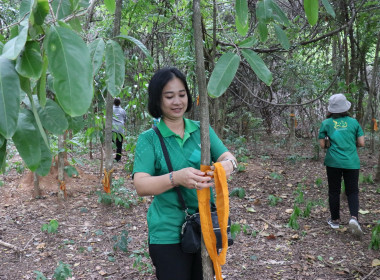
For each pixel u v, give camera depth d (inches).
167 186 62.8
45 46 34.3
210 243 57.9
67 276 116.3
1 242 150.5
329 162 158.7
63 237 159.5
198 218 72.1
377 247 142.9
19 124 38.2
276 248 147.3
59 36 34.1
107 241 156.0
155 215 73.9
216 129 273.4
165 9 222.2
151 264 134.6
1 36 42.6
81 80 33.7
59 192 202.2
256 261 136.9
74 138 250.7
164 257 72.6
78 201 206.2
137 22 226.4
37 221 177.8
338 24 237.8
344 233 159.8
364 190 222.8
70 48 34.0
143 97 262.4
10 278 125.9
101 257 141.8
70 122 53.2
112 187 210.8
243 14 50.1
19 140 37.9
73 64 33.7
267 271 129.6
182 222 72.9
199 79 54.0
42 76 38.9
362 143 155.6
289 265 133.5
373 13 252.8
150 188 64.3
